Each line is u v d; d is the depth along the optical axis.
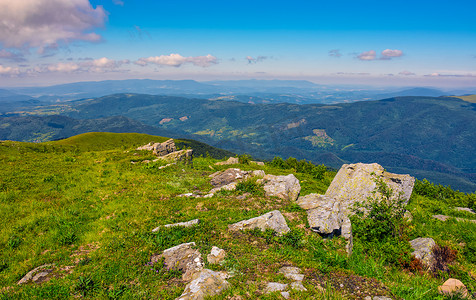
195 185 22.02
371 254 12.50
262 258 9.79
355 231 14.44
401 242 12.86
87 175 21.39
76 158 28.06
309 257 10.41
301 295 7.29
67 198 16.33
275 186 18.81
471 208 24.97
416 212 19.69
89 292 7.82
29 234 11.77
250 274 8.67
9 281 8.48
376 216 15.06
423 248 12.48
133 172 23.66
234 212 14.70
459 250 13.76
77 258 10.06
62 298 7.58
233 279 8.23
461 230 16.91
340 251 11.62
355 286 8.53
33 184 18.16
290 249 10.88
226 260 9.45
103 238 11.60
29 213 13.90
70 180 19.91
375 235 13.88
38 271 9.06
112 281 8.44
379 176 17.39
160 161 28.33
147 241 10.96
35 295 7.71
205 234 11.55
